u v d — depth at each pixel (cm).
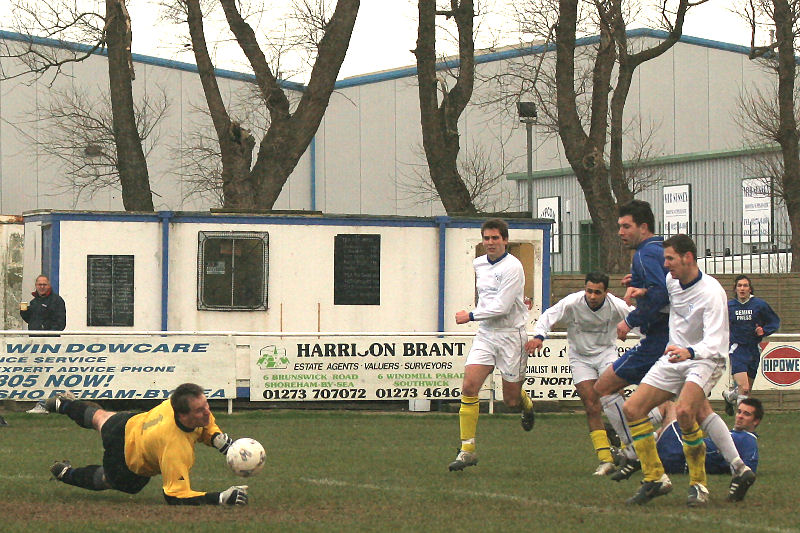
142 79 9819
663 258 2067
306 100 5300
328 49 5281
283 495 2019
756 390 3931
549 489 2130
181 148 10038
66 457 2617
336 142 10969
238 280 4153
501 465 2525
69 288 4053
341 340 3744
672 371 1922
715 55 9944
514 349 2416
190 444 1895
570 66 5838
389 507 1897
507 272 2362
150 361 3634
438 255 4297
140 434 1881
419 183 10325
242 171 5256
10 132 8925
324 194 11006
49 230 4122
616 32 5869
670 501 1989
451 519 1775
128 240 4097
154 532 1627
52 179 9169
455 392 3791
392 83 10612
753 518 1800
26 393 3559
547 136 9431
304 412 3725
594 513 1841
